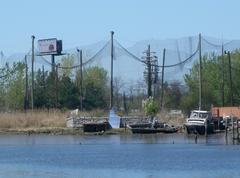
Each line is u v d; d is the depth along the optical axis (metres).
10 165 160.00
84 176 138.00
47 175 139.50
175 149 199.50
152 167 153.88
